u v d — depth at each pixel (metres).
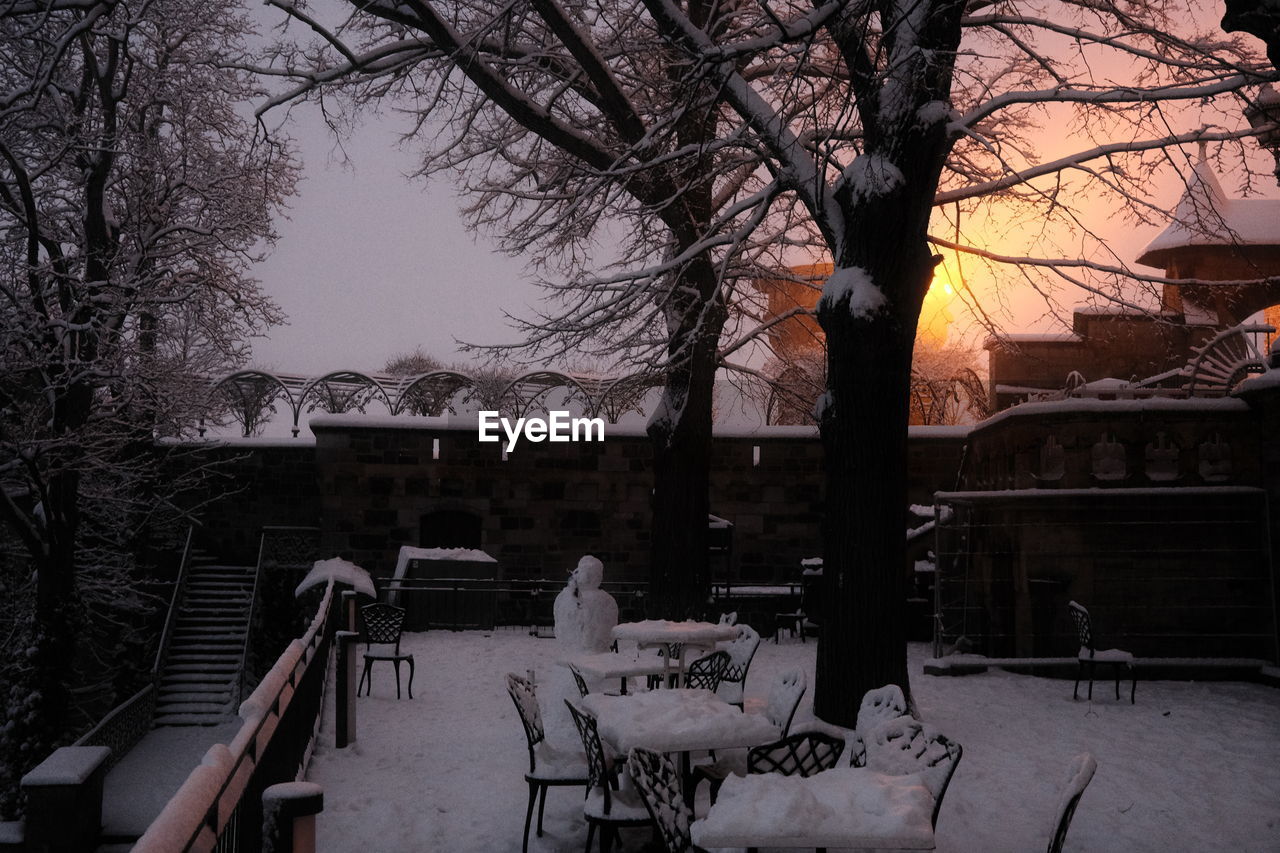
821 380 27.47
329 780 9.43
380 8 14.46
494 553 26.50
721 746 6.45
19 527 19.48
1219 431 16.30
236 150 24.05
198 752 22.00
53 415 20.56
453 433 26.59
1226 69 10.70
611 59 15.98
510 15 14.33
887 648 10.74
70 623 19.78
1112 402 16.44
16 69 20.67
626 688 9.70
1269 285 28.20
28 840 11.34
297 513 29.34
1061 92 10.64
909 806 4.95
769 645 20.42
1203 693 14.45
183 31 22.33
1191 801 8.91
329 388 29.44
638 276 13.68
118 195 23.00
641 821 6.65
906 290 11.02
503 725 11.97
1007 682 15.20
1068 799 5.01
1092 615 16.19
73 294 20.00
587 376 27.59
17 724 18.70
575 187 15.26
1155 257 29.25
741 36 15.21
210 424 28.95
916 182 10.83
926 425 28.22
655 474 18.38
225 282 24.06
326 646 13.36
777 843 4.67
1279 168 14.54
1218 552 16.09
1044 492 16.33
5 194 19.55
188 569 27.86
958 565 21.31
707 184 16.33
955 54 10.39
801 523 26.73
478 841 7.67
